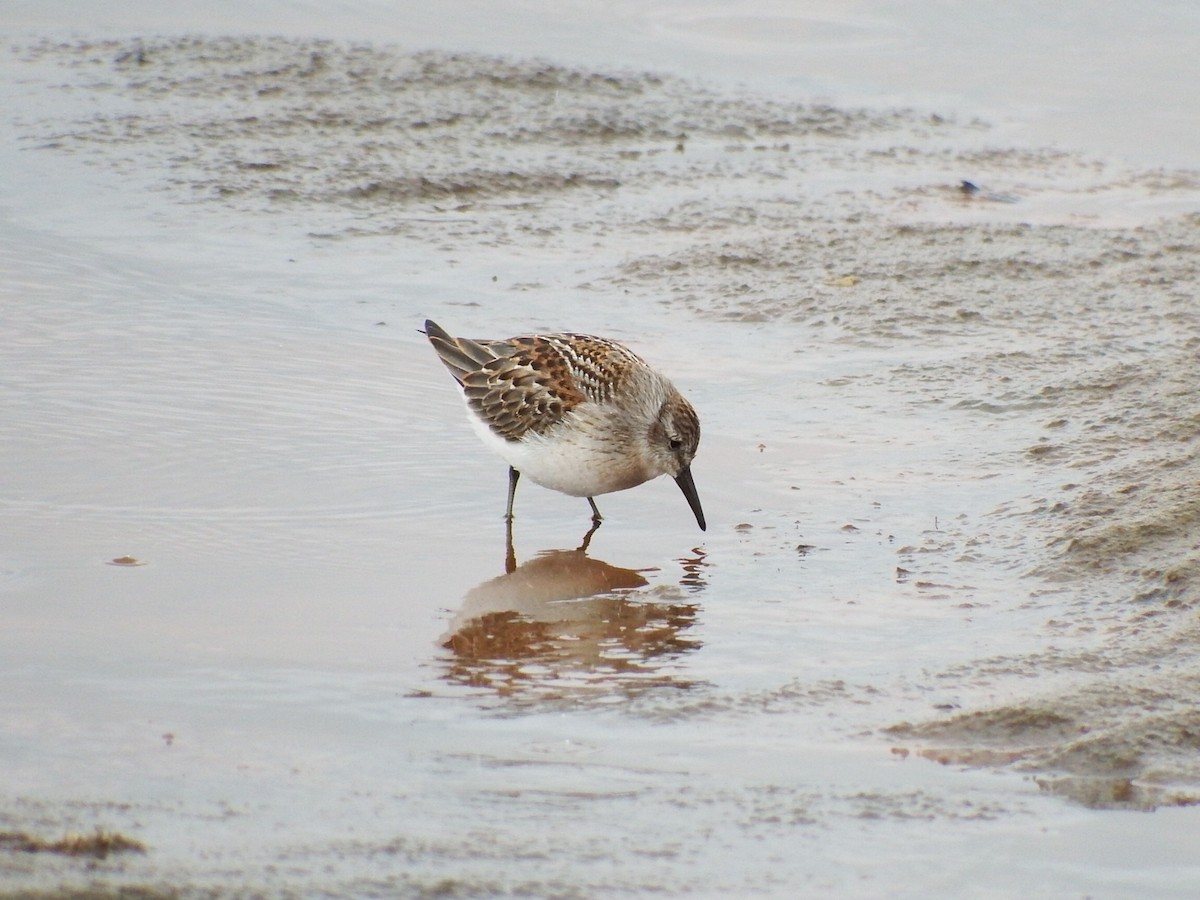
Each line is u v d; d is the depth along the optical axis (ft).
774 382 51.62
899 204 71.46
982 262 63.21
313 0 98.78
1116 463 43.11
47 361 50.03
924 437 46.73
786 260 63.77
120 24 93.09
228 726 29.43
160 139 74.64
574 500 43.50
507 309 57.62
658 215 69.56
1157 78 88.99
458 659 32.99
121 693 30.71
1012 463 44.27
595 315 57.41
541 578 37.73
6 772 27.14
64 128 75.00
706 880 23.94
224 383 49.32
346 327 55.11
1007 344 54.65
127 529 39.17
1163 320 56.70
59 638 33.14
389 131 78.07
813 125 83.05
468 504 42.50
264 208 67.41
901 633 34.06
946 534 39.65
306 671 32.12
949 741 29.01
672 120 82.58
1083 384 49.65
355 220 67.10
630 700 31.01
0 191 66.74
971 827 25.88
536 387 41.60
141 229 63.82
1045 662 32.09
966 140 81.30
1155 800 26.73
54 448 43.73
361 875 23.56
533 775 27.63
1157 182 75.00
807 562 38.42
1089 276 61.77
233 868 23.58
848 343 55.36
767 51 94.07
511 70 87.30
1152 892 23.97
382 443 45.85
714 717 30.19
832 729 29.60
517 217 68.90
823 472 44.39
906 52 93.91
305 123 78.18
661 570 38.24
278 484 42.52
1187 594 34.63
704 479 44.16
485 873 23.82
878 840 25.35
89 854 23.85
